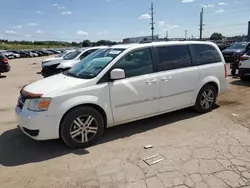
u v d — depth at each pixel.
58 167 3.50
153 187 2.94
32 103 3.87
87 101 4.00
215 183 2.97
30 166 3.56
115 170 3.35
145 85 4.57
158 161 3.54
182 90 5.13
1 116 6.05
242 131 4.52
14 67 23.88
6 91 9.68
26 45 115.00
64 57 13.18
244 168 3.27
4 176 3.31
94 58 4.86
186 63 5.22
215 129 4.67
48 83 4.27
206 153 3.71
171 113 5.71
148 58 4.70
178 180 3.06
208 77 5.55
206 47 5.65
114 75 4.16
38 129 3.80
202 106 5.59
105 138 4.45
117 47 4.81
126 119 4.50
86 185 3.05
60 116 3.85
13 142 4.41
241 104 6.29
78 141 4.05
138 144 4.15
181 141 4.19
